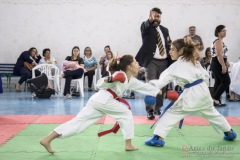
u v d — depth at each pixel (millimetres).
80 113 3283
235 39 10867
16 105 7008
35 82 8273
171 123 3561
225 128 3744
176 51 3666
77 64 8805
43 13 10914
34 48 10125
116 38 10984
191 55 3605
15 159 3057
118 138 3916
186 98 3535
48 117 5367
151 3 10844
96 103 3252
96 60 11023
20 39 10961
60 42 11000
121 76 3186
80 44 11023
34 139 3857
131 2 10867
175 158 3105
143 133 4199
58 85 9016
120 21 10945
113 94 3322
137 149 3406
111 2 10898
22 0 10859
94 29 10984
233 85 8086
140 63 5359
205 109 3664
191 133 4207
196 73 3543
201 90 3562
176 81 3611
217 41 6730
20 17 10906
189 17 10820
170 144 3652
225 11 10805
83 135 4055
